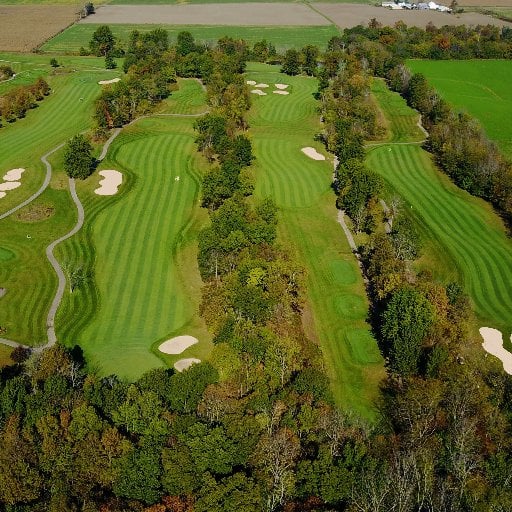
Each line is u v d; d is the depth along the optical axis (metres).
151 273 96.69
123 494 53.62
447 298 81.56
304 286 90.88
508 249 107.94
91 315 86.62
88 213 115.12
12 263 98.81
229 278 85.38
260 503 52.16
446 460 58.97
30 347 79.81
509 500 54.66
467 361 74.38
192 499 52.94
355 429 62.75
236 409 60.62
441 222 116.06
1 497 53.28
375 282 92.00
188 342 81.00
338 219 116.81
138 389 64.12
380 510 51.16
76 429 56.56
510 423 66.25
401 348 73.94
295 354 71.50
